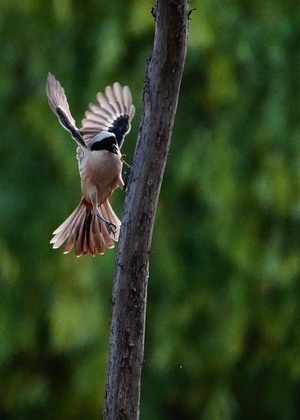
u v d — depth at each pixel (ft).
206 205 54.44
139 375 23.15
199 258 55.21
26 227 57.11
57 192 56.65
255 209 53.42
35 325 57.41
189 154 52.85
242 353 56.34
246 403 58.34
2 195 57.36
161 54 22.47
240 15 52.44
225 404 55.67
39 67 56.39
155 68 22.57
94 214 28.94
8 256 55.83
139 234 22.89
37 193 57.41
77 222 28.86
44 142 57.06
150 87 22.67
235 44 52.26
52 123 54.90
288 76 52.80
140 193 22.84
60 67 56.08
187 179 52.70
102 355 53.67
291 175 52.29
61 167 55.21
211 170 52.47
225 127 53.01
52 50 56.49
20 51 57.57
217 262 55.11
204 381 56.18
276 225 53.67
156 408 56.95
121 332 22.99
